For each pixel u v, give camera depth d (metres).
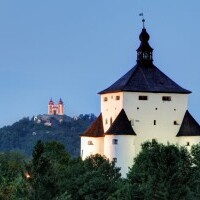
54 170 183.12
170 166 187.25
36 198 174.62
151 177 185.50
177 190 182.88
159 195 179.75
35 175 176.75
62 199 173.38
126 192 174.75
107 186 191.25
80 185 196.12
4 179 198.88
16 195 177.00
